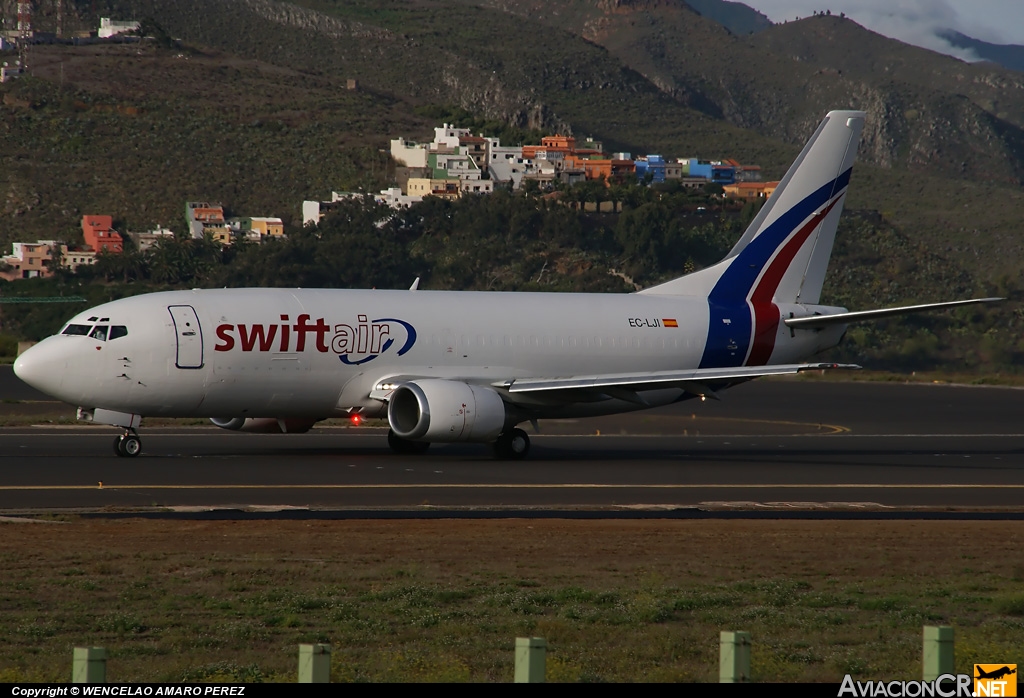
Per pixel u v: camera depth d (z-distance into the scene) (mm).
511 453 147500
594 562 78562
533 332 157000
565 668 52031
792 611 66875
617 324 162625
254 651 55344
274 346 140250
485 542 84625
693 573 75938
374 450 155000
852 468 145375
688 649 56906
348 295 149375
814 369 145625
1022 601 68250
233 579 69938
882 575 77562
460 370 151375
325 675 38438
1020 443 185375
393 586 69250
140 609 62750
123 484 112312
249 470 126375
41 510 95250
